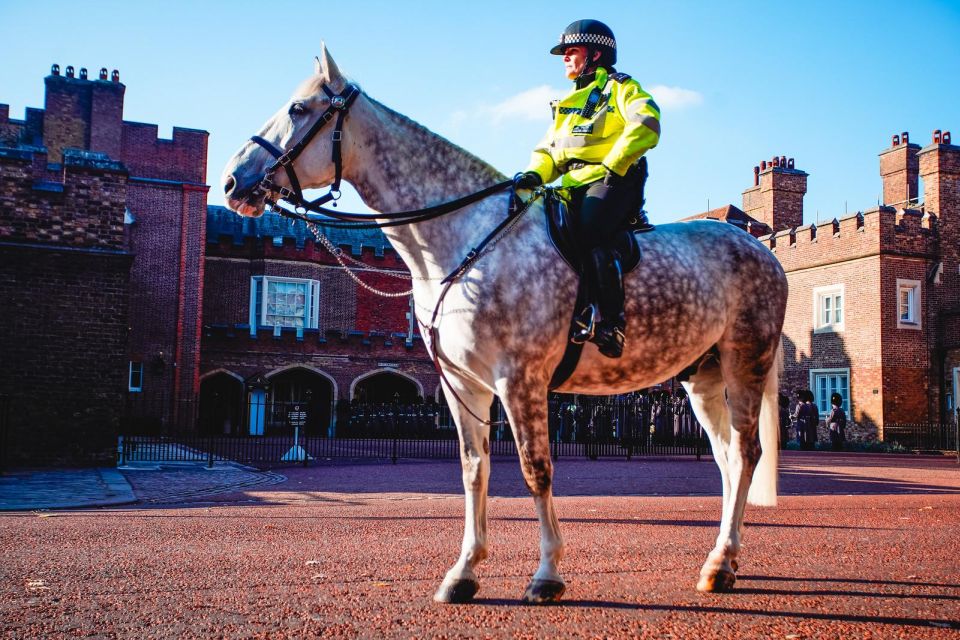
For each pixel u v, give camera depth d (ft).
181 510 29.32
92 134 107.24
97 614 13.12
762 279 17.26
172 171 109.09
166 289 101.65
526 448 13.85
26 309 47.83
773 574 16.74
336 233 123.34
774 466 17.51
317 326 116.57
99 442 48.80
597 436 84.84
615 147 15.05
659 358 15.80
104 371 49.08
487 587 15.21
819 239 109.70
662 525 25.23
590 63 16.33
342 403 104.99
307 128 15.15
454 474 48.19
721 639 11.85
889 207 102.32
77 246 49.24
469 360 14.32
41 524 24.89
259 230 122.01
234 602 13.94
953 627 12.60
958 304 104.12
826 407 107.24
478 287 14.14
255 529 23.81
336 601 14.01
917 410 100.99
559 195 15.37
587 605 13.76
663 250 16.11
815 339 109.29
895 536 22.70
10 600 14.12
